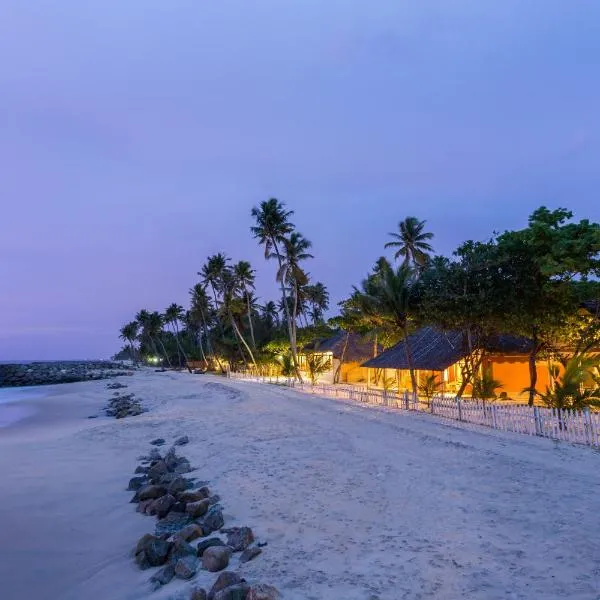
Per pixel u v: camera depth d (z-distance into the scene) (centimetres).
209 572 709
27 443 2141
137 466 1580
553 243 1869
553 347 2262
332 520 866
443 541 733
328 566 682
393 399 2392
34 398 5216
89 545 946
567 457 1198
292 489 1074
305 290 5850
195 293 9200
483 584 595
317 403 2709
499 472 1091
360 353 4706
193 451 1641
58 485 1388
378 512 888
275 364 5950
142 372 10638
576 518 783
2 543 962
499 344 2666
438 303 2152
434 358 2814
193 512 984
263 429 1898
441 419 1881
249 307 6925
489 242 2147
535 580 594
